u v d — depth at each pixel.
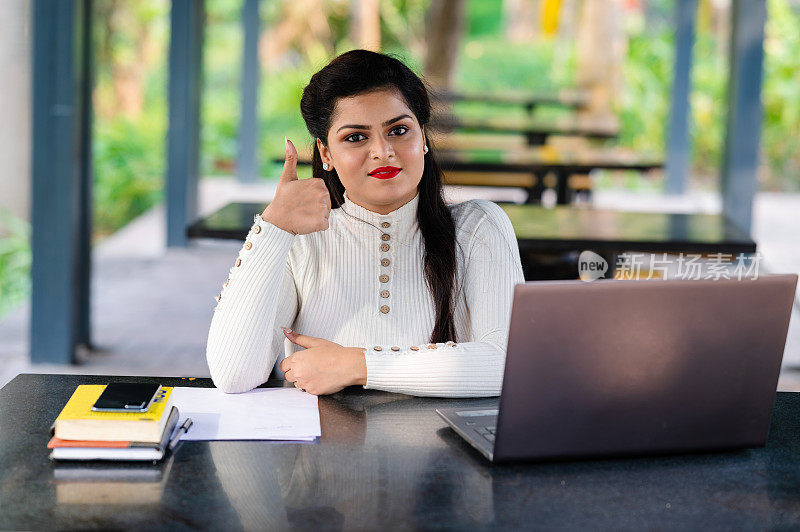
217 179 11.99
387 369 1.99
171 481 1.57
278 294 2.05
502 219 2.28
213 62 15.71
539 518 1.47
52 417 1.84
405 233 2.21
